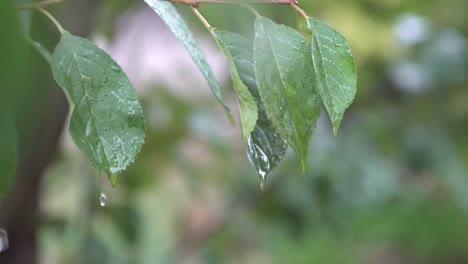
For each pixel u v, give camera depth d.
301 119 0.70
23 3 0.73
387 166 1.79
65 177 1.54
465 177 1.84
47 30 0.82
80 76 0.71
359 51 1.75
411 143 1.82
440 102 1.83
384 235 2.00
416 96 1.82
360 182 1.71
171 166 1.69
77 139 0.70
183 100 1.66
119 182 1.54
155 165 1.63
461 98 1.83
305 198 1.70
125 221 1.54
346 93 0.70
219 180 1.77
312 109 0.70
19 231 1.23
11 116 0.64
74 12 1.04
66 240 1.51
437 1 1.84
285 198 1.72
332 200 1.71
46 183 1.54
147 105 1.57
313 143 1.71
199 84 1.82
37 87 0.76
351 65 0.71
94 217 1.52
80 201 1.52
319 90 0.70
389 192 1.76
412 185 1.95
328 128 1.75
